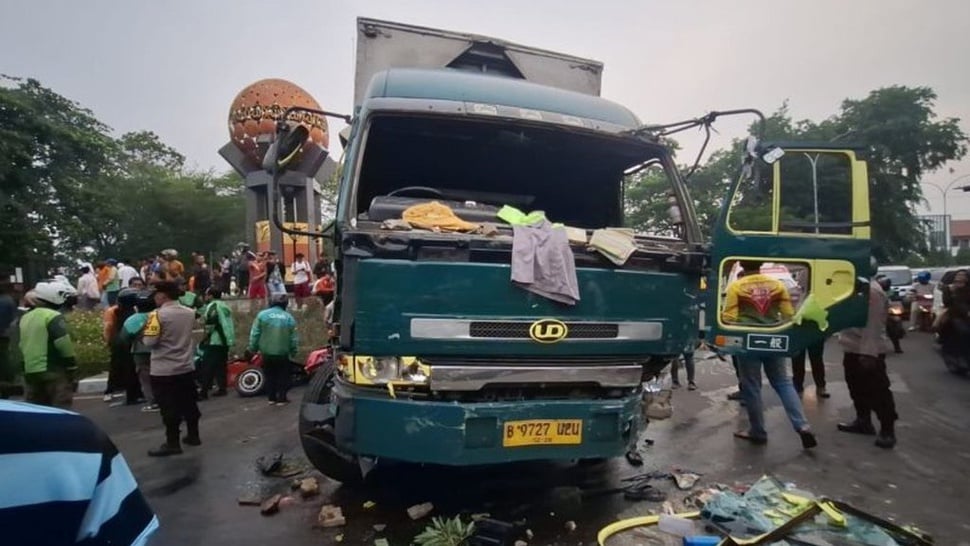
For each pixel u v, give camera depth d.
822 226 5.39
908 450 5.66
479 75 4.67
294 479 4.99
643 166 5.05
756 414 5.90
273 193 3.93
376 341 3.38
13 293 7.40
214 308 8.44
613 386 3.81
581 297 3.66
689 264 3.96
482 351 3.49
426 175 4.96
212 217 40.31
